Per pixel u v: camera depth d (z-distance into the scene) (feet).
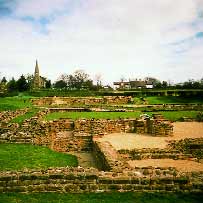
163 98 249.96
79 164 61.57
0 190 37.04
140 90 320.91
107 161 47.32
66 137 79.87
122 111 153.17
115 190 37.19
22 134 70.95
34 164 53.42
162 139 77.51
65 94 304.71
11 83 359.05
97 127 88.94
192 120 119.65
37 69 460.96
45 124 77.30
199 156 63.98
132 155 61.00
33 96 290.35
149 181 37.17
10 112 123.03
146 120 88.63
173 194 36.42
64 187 37.29
